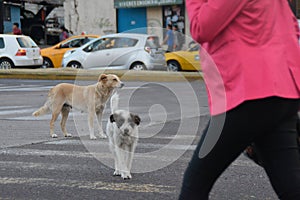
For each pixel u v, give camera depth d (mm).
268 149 3172
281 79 3037
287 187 3102
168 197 5473
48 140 8812
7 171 6605
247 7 3029
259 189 5734
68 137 9094
